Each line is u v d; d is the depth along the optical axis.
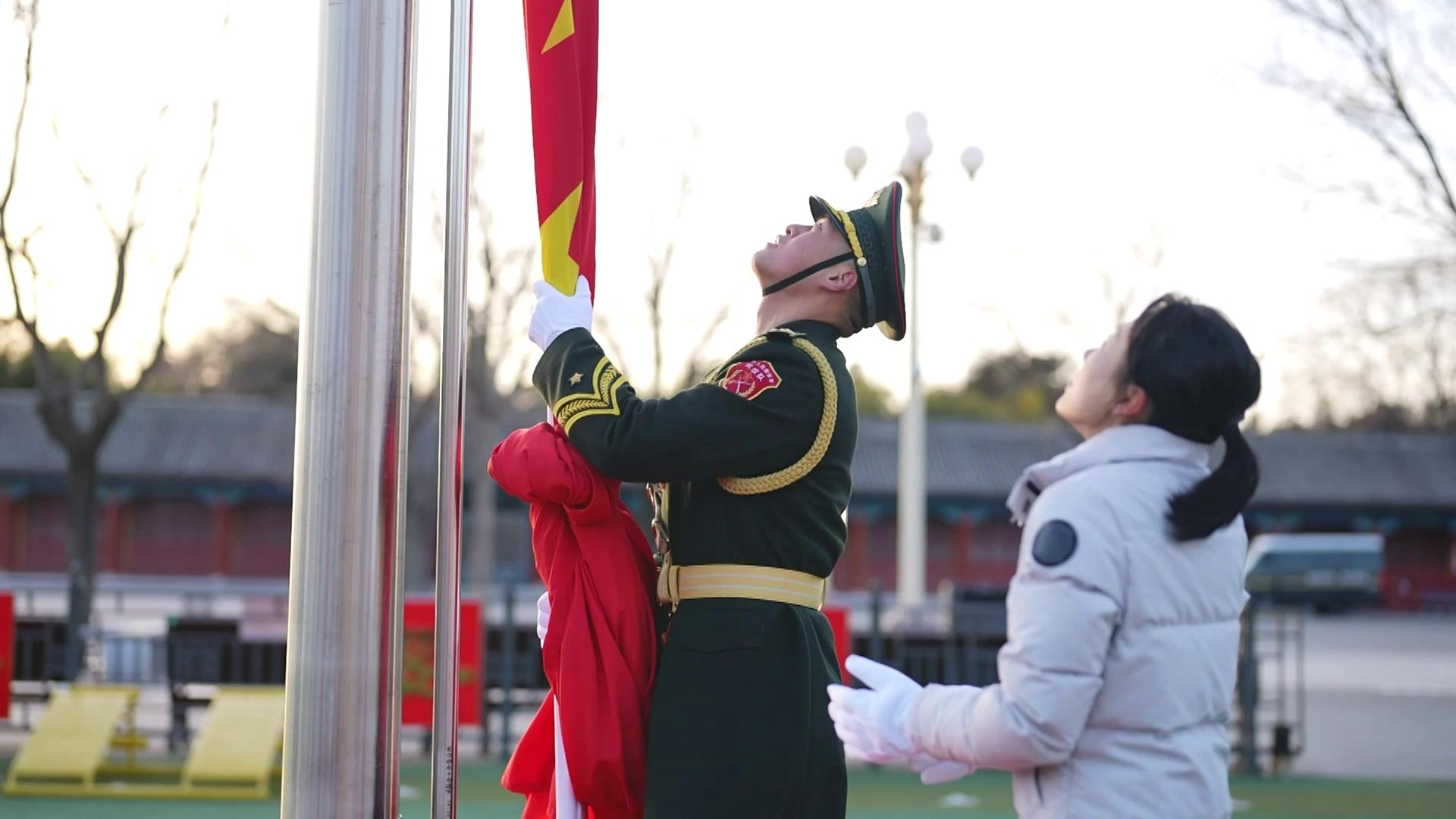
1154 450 2.16
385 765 2.33
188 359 27.39
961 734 2.10
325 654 2.31
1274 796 9.20
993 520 38.03
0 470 34.38
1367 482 40.50
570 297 2.80
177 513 36.31
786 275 2.89
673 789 2.62
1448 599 39.56
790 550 2.71
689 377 19.05
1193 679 2.10
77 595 10.80
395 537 2.36
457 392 2.43
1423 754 11.57
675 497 2.83
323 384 2.35
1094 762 2.08
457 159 2.46
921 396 15.06
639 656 2.75
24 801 8.02
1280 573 35.28
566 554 2.77
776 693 2.64
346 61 2.37
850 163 12.37
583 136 2.85
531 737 2.89
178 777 8.86
